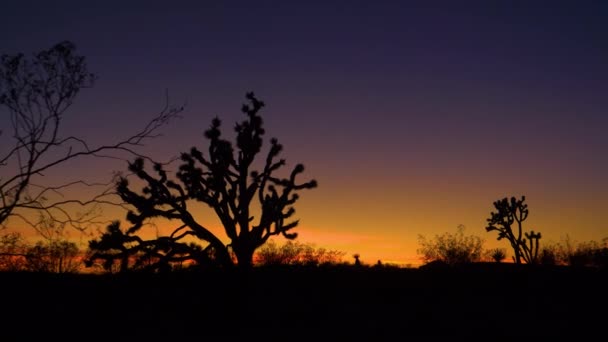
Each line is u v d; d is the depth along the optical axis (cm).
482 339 1667
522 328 1831
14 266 1530
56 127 1085
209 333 1747
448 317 2036
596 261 3716
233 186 1953
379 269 3278
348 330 1812
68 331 1630
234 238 1981
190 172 1881
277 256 3027
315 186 2014
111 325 1745
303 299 2289
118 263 1998
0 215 1063
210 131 1925
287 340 1650
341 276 2919
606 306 2262
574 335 1714
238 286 1947
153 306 1989
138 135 1173
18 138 1059
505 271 3275
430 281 2994
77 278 1945
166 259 1927
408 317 2005
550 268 3375
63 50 1080
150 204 1831
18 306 1703
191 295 2112
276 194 1984
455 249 3922
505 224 4156
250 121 1977
